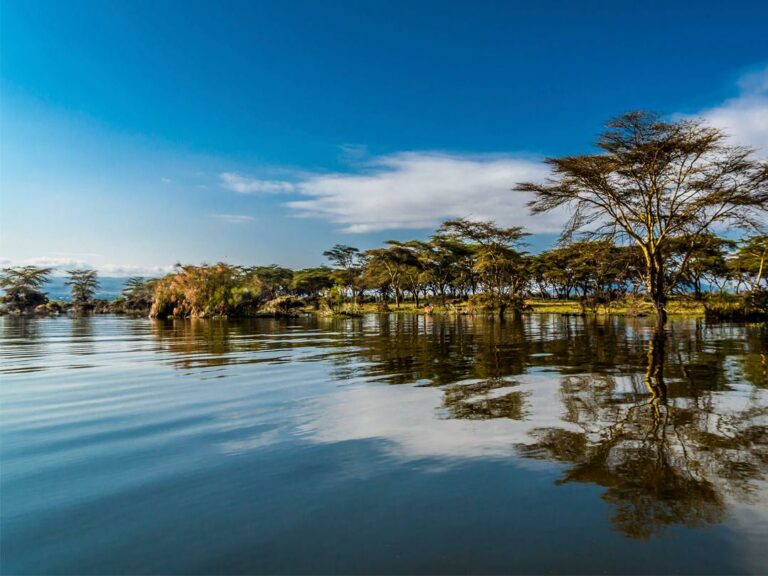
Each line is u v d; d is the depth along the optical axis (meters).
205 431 4.01
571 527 2.25
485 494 2.63
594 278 55.88
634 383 6.03
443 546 2.08
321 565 1.92
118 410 4.85
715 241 34.75
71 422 4.36
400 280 79.12
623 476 2.87
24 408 4.98
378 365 8.12
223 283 41.03
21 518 2.36
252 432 3.97
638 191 23.44
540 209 25.55
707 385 5.82
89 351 11.46
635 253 26.00
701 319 26.16
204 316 39.00
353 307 47.22
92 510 2.45
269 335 16.92
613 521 2.31
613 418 4.24
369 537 2.16
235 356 9.91
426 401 5.07
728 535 2.17
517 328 19.33
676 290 30.00
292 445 3.59
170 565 1.93
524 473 2.95
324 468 3.07
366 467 3.08
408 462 3.17
